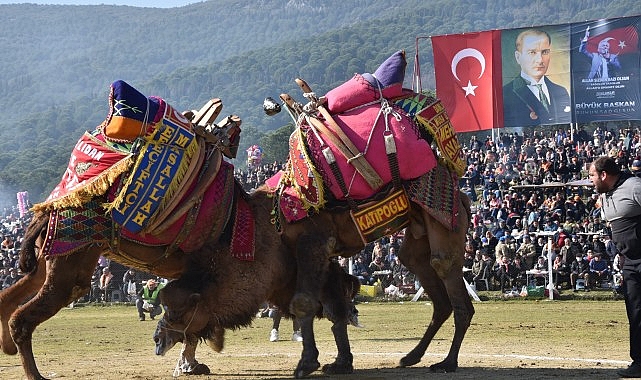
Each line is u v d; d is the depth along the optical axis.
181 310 9.79
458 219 10.69
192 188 9.95
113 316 26.38
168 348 9.86
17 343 9.54
